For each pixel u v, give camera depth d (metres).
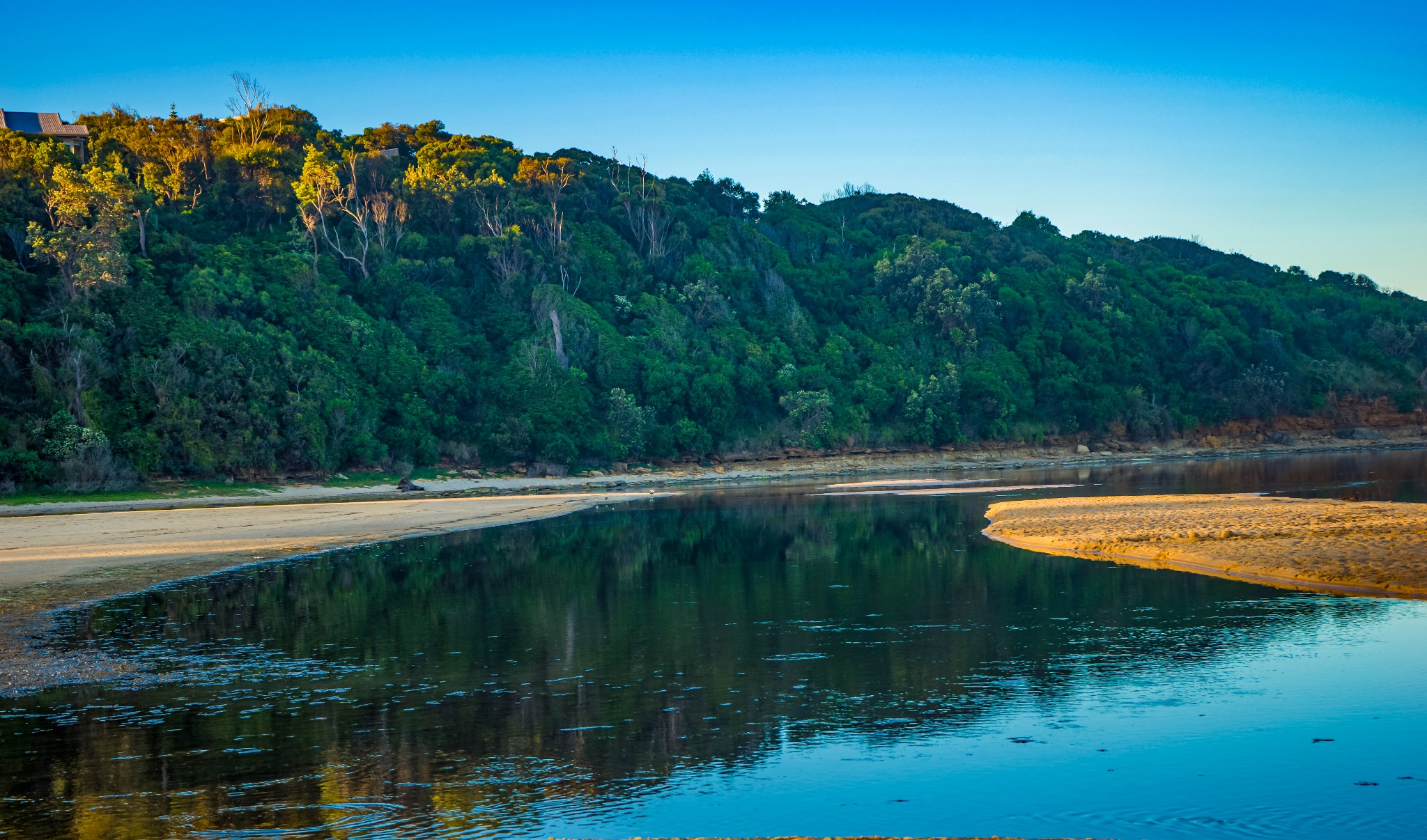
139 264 78.75
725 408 100.06
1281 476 73.75
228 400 72.25
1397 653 17.27
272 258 89.19
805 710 14.74
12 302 69.31
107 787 11.77
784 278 125.25
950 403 112.62
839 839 9.77
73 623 22.56
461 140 135.88
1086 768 11.94
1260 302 146.62
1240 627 19.77
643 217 119.06
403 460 81.69
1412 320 157.12
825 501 60.91
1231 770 11.76
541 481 82.50
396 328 90.50
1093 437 123.19
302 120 129.75
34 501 58.72
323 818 10.71
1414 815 10.36
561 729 13.96
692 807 10.95
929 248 133.88
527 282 103.06
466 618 23.06
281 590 27.52
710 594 26.05
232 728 14.20
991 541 36.25
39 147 88.06
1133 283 148.12
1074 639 19.09
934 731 13.59
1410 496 52.22
